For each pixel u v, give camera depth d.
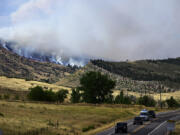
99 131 45.41
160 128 47.00
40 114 59.34
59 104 94.56
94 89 113.00
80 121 55.28
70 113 67.25
